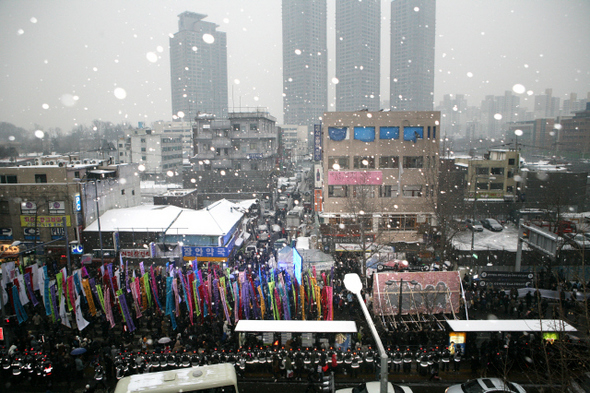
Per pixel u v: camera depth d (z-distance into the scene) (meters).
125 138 100.38
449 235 38.34
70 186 34.50
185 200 51.34
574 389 11.00
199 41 189.75
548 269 28.67
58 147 114.69
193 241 34.44
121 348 19.81
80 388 17.77
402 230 39.81
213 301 24.86
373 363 19.16
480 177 51.09
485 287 27.38
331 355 18.88
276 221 56.22
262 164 71.62
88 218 36.34
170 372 13.67
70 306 23.25
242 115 72.00
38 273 26.05
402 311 22.06
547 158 92.94
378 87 198.38
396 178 39.94
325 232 38.84
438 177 38.38
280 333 19.55
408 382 18.17
